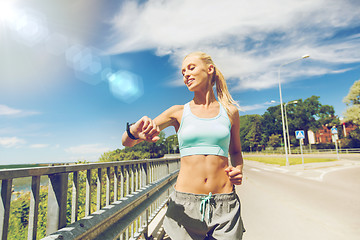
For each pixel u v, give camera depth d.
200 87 1.40
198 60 1.42
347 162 20.06
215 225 1.27
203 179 1.30
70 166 1.26
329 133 68.44
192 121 1.35
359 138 46.06
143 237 2.87
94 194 4.31
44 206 2.70
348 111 45.22
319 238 3.39
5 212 0.86
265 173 13.37
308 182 9.29
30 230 1.02
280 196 6.57
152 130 1.06
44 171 1.06
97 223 1.34
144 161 3.02
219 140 1.32
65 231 1.10
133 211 2.14
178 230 1.30
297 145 68.69
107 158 9.48
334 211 4.88
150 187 2.95
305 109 69.62
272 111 77.38
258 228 3.87
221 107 1.45
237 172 1.22
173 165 5.58
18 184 1.67
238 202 1.40
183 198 1.30
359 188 7.75
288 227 3.89
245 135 95.44
